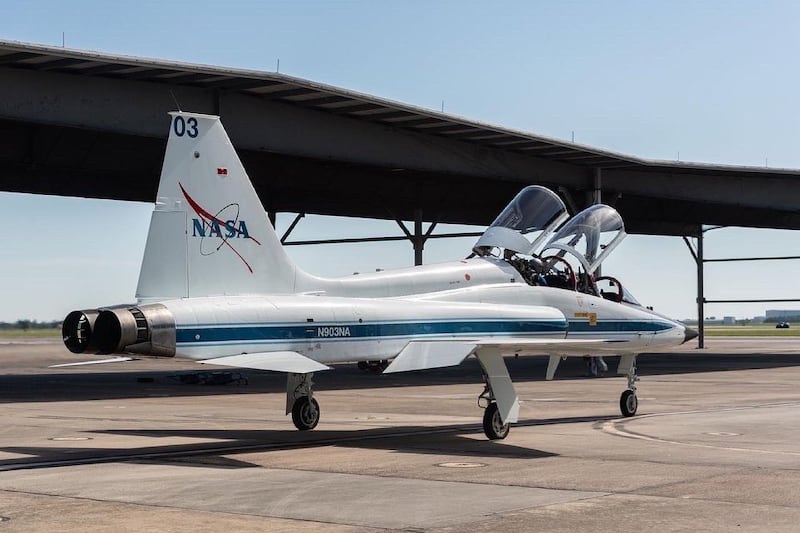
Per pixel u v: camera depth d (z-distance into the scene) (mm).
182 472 12305
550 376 19078
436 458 13656
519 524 9062
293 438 16234
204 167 14305
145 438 16219
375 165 32531
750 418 19781
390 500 10281
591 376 37531
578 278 19812
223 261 14438
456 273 17484
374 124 32375
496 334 17031
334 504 10055
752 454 13969
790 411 21516
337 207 48094
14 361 55188
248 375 39688
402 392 28641
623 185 41562
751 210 55281
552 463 13086
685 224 59188
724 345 82500
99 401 25391
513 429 17750
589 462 13180
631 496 10508
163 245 13844
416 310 16266
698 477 11805
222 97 28734
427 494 10648
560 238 19688
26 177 37906
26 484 11344
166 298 13805
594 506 9922
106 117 26484
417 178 41844
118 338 12773
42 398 26484
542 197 19250
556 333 17906
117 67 25141
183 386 32469
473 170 35594
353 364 49312
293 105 30141
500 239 18500
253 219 14820
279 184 38156
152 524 9078
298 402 17406
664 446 14992
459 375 39125
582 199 43750
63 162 31453
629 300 20672
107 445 15195
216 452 14344
